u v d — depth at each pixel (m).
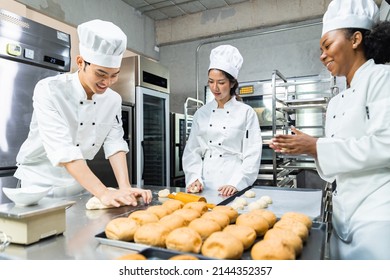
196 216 0.92
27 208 0.77
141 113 2.94
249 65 4.68
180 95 5.22
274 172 2.85
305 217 0.87
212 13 4.84
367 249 0.84
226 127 1.87
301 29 4.36
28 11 3.09
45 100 1.22
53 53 2.32
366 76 0.95
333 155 0.92
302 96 4.06
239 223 0.85
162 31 5.21
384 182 0.93
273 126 2.80
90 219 1.01
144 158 3.06
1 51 1.94
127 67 2.96
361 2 0.97
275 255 0.64
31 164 1.45
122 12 4.48
